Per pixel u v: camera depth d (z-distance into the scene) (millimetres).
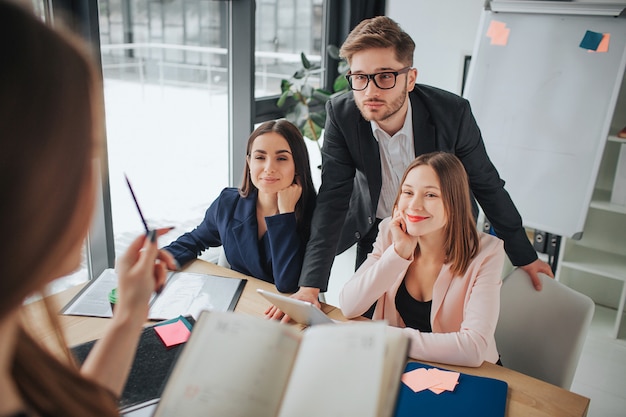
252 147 1774
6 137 308
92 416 500
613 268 2822
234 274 1809
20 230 316
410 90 1799
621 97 2871
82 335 1392
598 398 2318
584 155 2648
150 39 2547
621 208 2732
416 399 1175
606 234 3055
